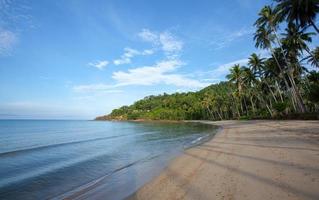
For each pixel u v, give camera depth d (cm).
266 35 4181
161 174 934
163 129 4869
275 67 4741
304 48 3953
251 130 2497
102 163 1388
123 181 912
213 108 9675
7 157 1712
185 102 13550
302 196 529
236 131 2598
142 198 678
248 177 720
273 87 5934
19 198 819
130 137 3222
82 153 1850
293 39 3900
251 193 587
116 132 4588
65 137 3603
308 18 2945
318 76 4178
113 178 983
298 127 2138
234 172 802
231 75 6406
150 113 14950
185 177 836
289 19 3083
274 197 543
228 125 4397
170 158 1306
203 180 757
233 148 1362
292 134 1677
